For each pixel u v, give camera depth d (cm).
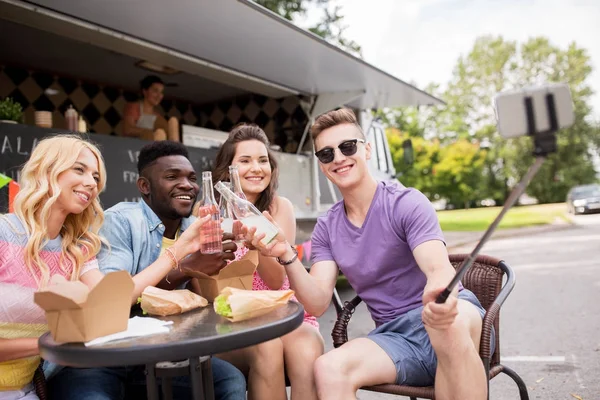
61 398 163
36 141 355
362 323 479
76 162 160
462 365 154
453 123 3688
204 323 139
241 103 737
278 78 573
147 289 155
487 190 3609
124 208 197
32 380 159
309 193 588
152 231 195
